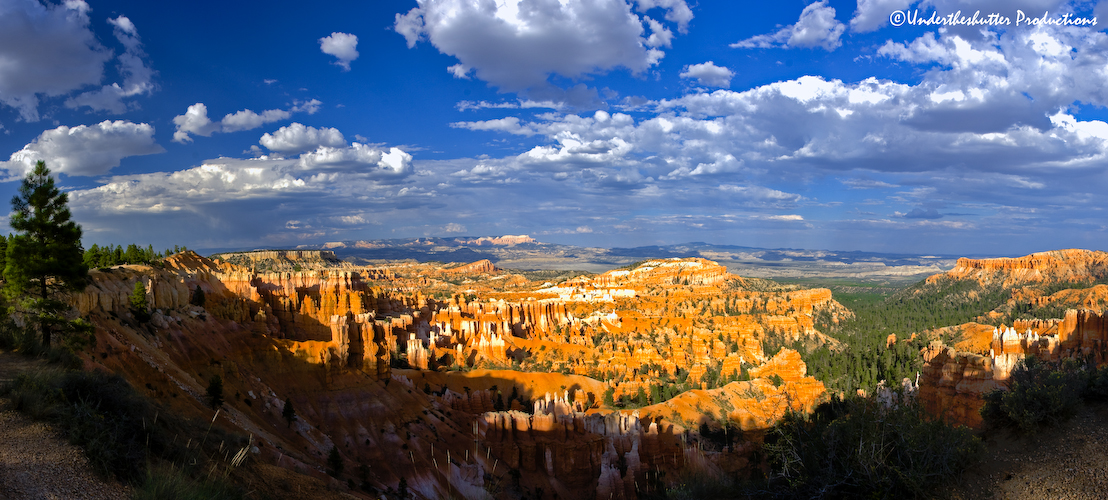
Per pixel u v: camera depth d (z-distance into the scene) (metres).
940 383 93.25
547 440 100.12
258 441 62.31
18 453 21.78
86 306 68.00
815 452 34.28
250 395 84.19
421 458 90.81
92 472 22.28
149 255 151.62
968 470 31.72
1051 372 37.03
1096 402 34.38
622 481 90.12
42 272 50.12
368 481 77.19
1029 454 31.70
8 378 28.45
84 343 51.00
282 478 36.94
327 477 60.62
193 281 120.56
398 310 190.88
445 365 150.62
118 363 58.81
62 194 52.38
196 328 91.75
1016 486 29.45
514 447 98.69
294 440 81.12
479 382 135.38
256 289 143.75
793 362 135.88
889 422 32.84
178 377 70.50
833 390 141.00
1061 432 32.31
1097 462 28.72
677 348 190.62
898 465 31.02
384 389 103.75
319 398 95.19
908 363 162.75
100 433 24.05
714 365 176.50
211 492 26.17
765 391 126.50
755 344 196.50
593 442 99.00
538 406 105.94
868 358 184.88
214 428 39.00
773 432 39.78
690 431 105.38
